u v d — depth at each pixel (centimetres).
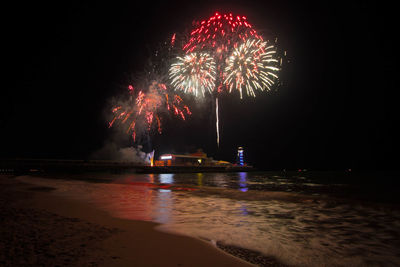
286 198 1742
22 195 1784
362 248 652
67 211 1144
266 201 1573
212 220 989
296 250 634
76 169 7575
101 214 1093
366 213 1150
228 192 2200
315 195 2153
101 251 584
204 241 697
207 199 1686
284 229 846
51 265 482
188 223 930
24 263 490
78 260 518
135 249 610
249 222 955
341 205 1398
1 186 2638
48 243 631
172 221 964
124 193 2055
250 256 589
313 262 561
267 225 905
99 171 8138
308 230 838
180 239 714
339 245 676
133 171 8894
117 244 646
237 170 12581
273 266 530
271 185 3697
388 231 823
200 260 553
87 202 1488
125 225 879
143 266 505
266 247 655
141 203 1470
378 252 624
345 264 549
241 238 736
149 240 694
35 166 6838
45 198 1625
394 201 1630
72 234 728
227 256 583
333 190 2839
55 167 7150
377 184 3984
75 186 2738
